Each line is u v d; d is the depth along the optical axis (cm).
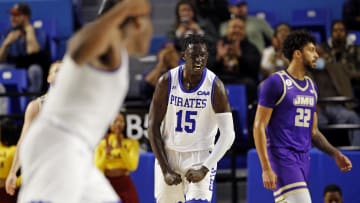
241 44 1465
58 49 1622
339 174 1129
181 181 810
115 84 505
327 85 1363
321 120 1277
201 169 802
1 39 1603
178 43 1470
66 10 1672
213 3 1573
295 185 815
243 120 1350
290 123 827
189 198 821
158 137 823
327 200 1098
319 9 1634
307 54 825
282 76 829
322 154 1130
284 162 820
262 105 824
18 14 1505
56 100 502
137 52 527
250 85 1415
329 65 1370
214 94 815
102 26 483
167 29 1739
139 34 519
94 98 500
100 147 1073
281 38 1431
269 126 833
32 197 497
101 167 1067
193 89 816
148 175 1160
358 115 1355
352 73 1428
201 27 1520
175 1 1789
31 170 504
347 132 1248
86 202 510
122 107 1224
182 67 830
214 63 1455
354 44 1453
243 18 1545
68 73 495
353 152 1135
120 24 508
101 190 518
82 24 1752
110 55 499
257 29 1540
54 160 497
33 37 1505
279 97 823
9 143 984
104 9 552
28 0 1681
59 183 494
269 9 1700
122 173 1073
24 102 1419
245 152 1343
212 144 838
